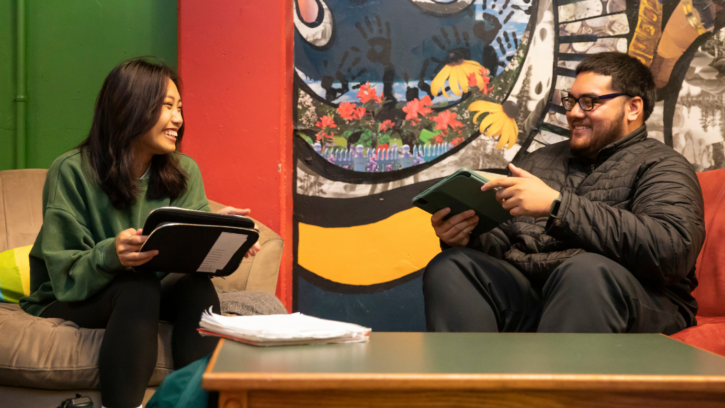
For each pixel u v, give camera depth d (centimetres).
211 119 213
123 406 107
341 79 221
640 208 138
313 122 221
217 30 212
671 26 210
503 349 85
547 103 216
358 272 220
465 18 218
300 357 77
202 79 212
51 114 230
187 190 160
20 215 183
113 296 119
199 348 120
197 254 123
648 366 74
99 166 140
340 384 66
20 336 119
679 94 210
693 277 149
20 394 119
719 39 208
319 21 220
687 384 68
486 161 219
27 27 229
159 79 142
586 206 129
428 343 91
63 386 116
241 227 124
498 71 218
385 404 68
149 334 113
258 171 212
